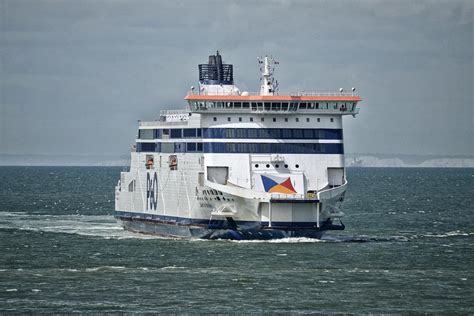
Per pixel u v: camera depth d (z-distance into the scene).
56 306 195.38
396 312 192.12
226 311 192.00
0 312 190.38
